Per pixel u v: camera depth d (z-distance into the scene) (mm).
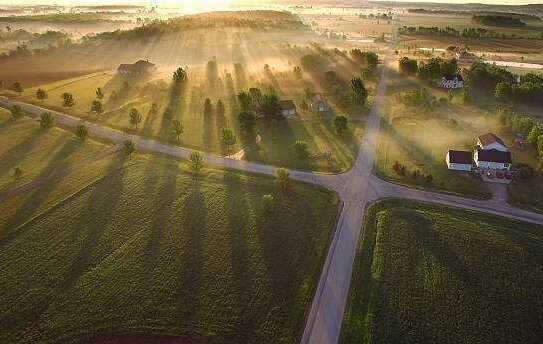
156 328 52656
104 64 193875
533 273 60875
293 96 144125
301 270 62375
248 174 90250
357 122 119000
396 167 89875
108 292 57906
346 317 54656
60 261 63656
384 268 62094
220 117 123062
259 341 51344
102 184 85250
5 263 63188
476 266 62156
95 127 115875
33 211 76125
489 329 52406
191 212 75938
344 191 83250
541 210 76312
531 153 97750
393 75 168375
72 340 51031
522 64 191625
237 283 59781
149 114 124812
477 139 100312
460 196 81062
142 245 67125
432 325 52906
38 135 109312
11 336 51500
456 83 150750
